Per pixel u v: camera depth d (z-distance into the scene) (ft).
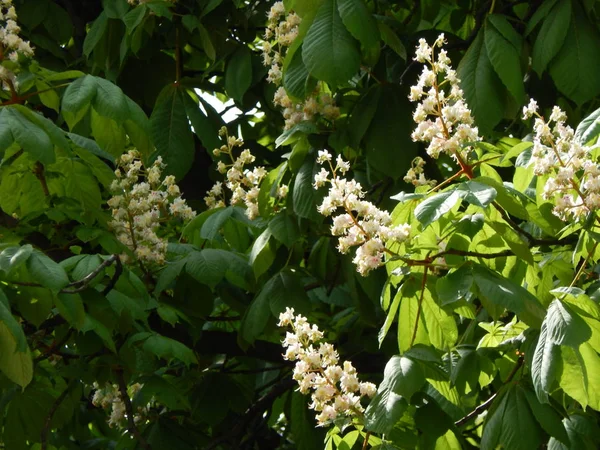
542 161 8.41
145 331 12.50
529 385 8.83
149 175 13.70
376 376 15.35
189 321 13.03
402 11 17.93
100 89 11.21
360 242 8.61
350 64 11.53
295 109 13.01
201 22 16.46
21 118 10.04
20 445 12.90
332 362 8.60
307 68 11.53
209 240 14.21
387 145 12.68
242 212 13.57
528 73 14.98
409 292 9.12
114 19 16.35
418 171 10.11
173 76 17.25
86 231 11.80
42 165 12.37
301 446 14.84
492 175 9.35
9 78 11.08
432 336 9.29
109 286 11.36
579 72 12.24
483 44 12.17
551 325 7.70
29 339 12.36
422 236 9.04
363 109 12.78
